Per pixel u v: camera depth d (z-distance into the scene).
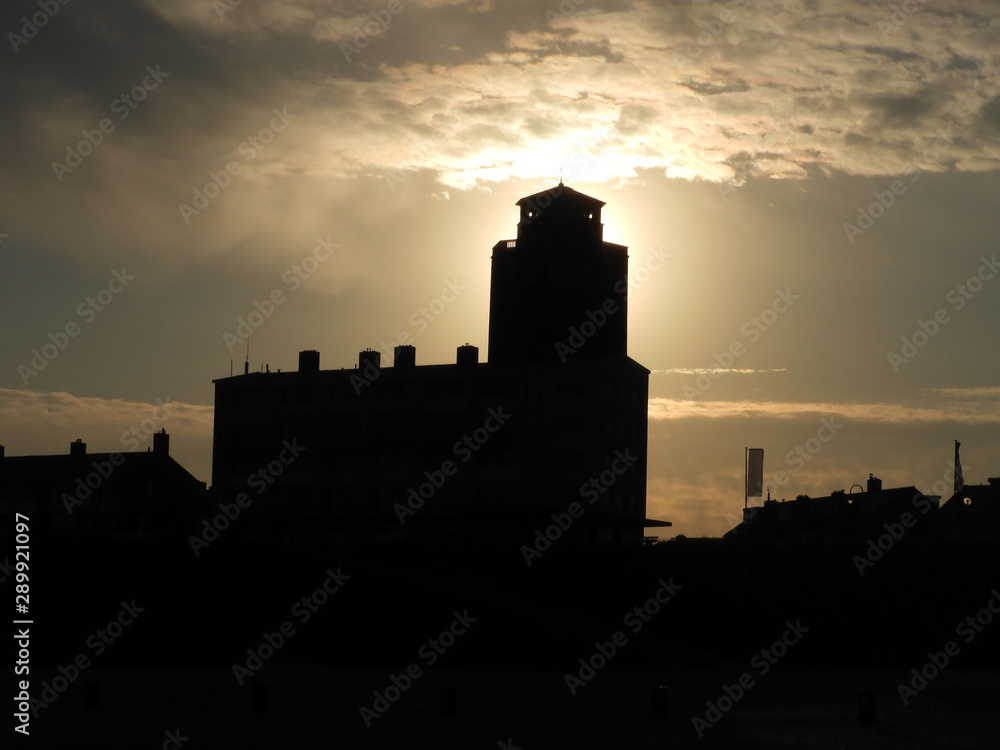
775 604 163.50
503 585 174.38
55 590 169.00
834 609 161.00
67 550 180.88
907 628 155.88
